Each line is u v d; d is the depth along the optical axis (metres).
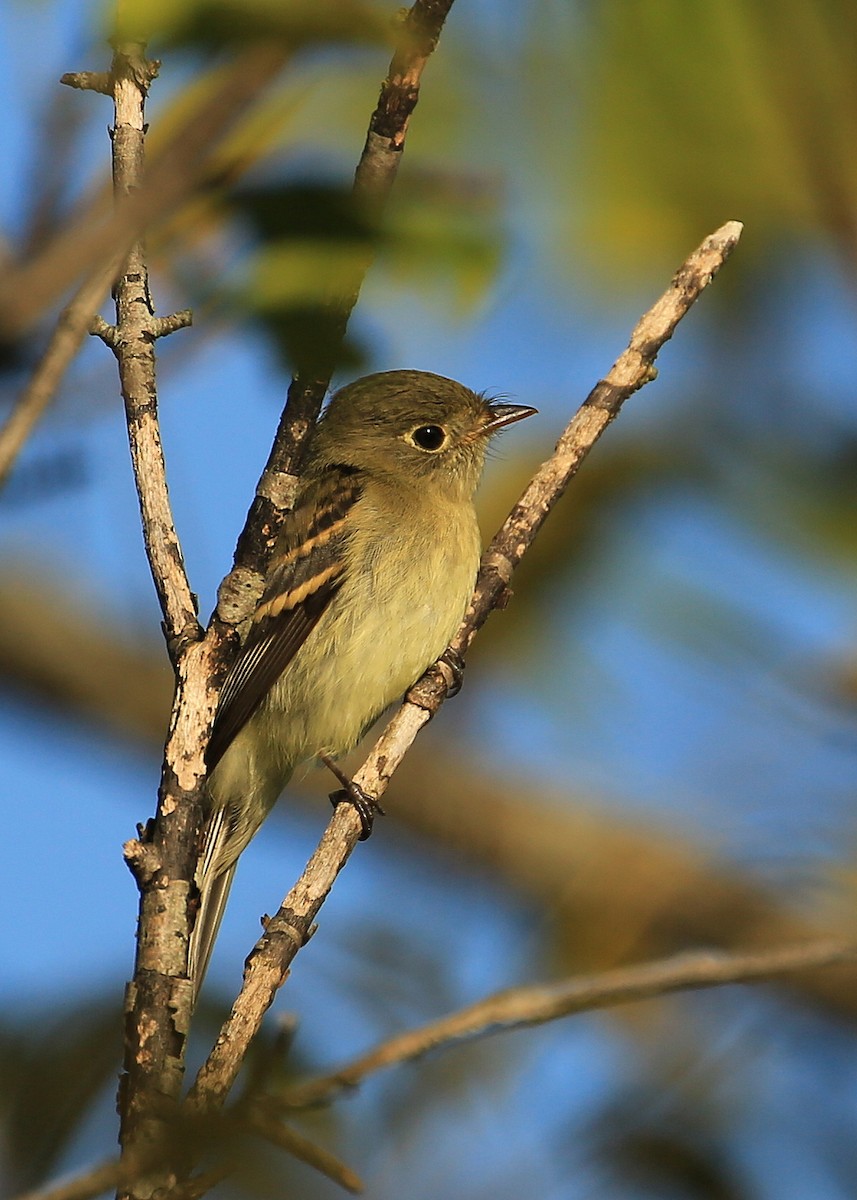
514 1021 5.63
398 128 5.26
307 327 4.48
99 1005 6.19
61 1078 6.06
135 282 6.70
